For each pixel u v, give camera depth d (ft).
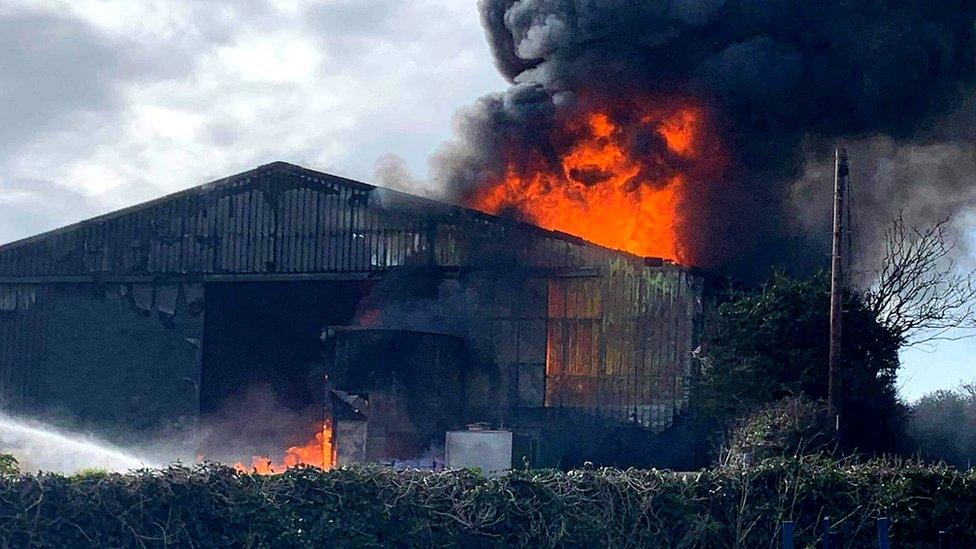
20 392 135.23
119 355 132.67
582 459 114.11
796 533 52.26
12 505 40.27
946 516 53.98
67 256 135.64
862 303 110.01
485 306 121.08
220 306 130.82
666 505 51.01
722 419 101.65
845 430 98.07
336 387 118.32
